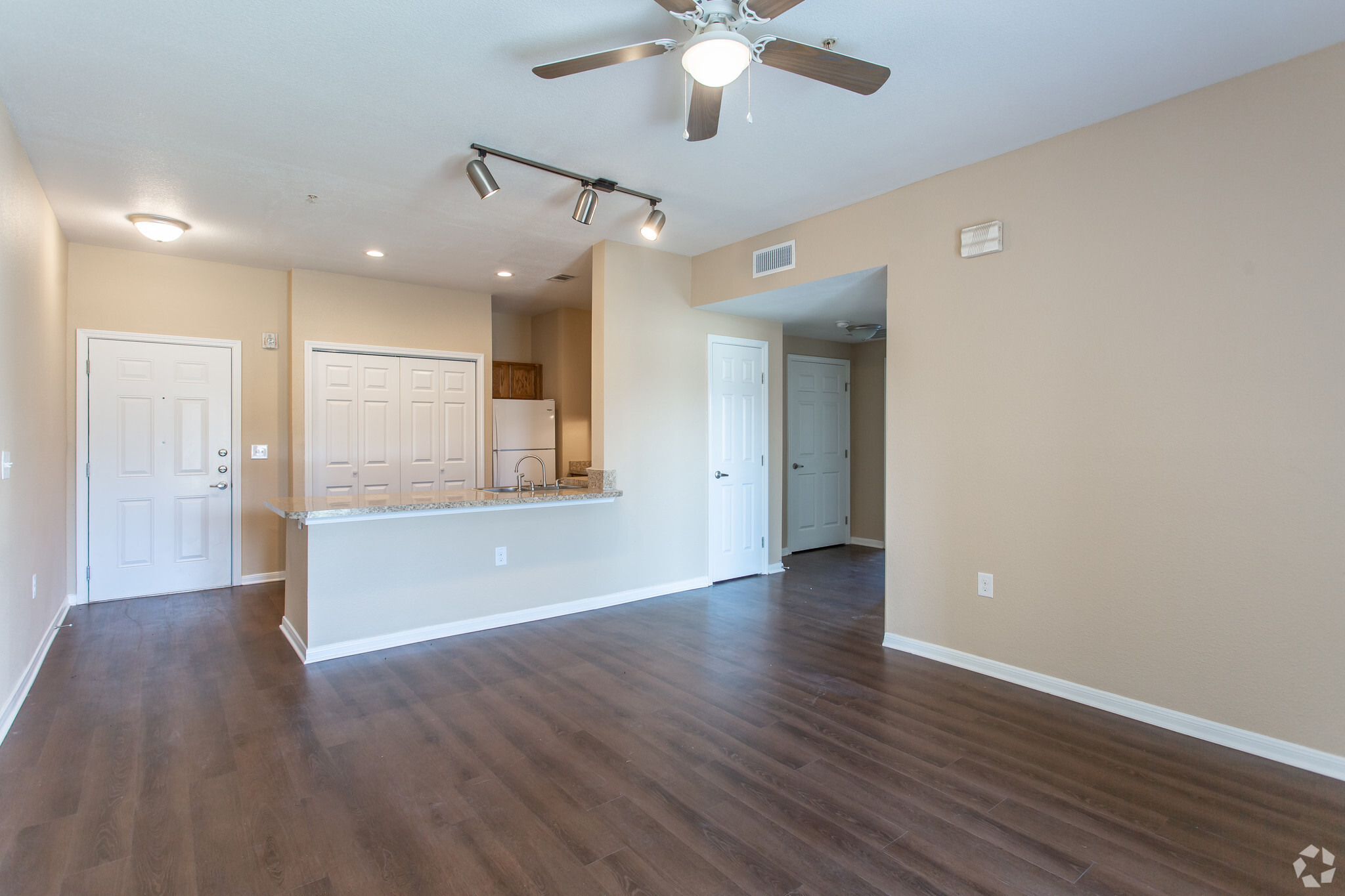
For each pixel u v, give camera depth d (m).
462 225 4.04
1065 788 2.19
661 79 2.45
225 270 4.88
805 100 2.61
